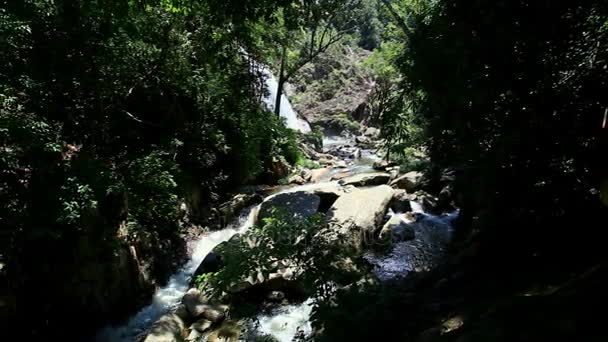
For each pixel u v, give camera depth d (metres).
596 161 3.91
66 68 7.46
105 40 8.01
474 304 3.63
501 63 4.05
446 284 4.49
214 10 5.11
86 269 6.14
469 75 4.43
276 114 17.20
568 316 1.94
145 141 10.13
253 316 5.33
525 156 4.32
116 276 6.56
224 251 4.18
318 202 10.33
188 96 11.06
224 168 12.02
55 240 5.78
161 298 7.34
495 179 4.68
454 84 4.69
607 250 3.83
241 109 12.49
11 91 5.83
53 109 7.34
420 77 5.22
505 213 5.01
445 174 10.99
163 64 9.78
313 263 3.83
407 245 8.38
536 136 4.14
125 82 9.18
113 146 9.23
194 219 9.88
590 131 3.88
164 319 6.33
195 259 8.67
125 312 6.73
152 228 8.12
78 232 6.07
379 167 15.17
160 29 9.49
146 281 7.25
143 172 8.11
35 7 7.11
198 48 10.05
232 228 10.13
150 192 8.19
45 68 7.12
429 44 4.91
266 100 20.80
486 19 3.97
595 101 3.79
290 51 17.59
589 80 3.76
